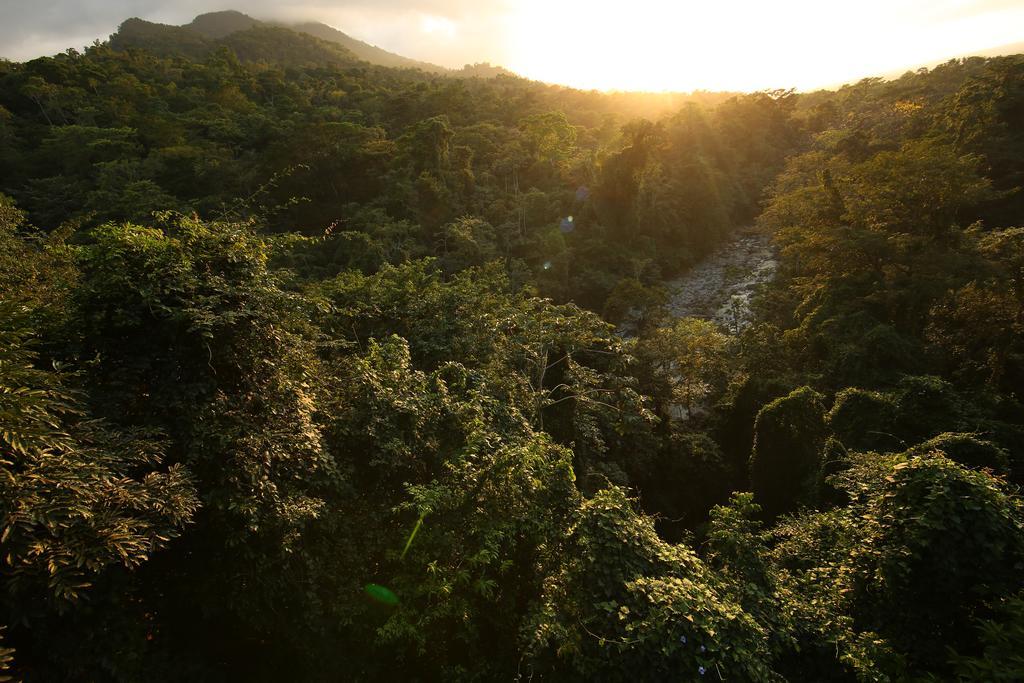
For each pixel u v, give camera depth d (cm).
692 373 2408
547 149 5359
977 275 1928
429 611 629
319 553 642
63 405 415
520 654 666
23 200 4012
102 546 376
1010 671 451
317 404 725
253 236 716
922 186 2234
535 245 4006
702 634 493
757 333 2305
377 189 4347
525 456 707
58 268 907
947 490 582
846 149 4522
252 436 562
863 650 560
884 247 2238
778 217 3544
